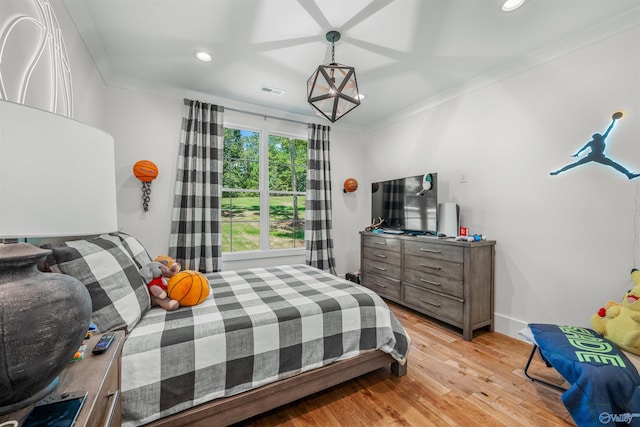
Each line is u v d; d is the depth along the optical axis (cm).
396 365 187
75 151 61
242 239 352
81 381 72
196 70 264
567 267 216
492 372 192
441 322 283
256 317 143
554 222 224
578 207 211
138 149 284
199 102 307
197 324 133
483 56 238
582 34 204
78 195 61
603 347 151
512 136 251
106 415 75
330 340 159
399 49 228
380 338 175
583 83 207
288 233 388
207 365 124
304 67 258
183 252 296
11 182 50
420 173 345
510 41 217
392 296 328
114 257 140
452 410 155
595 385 130
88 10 183
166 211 298
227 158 345
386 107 354
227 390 128
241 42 220
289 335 146
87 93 215
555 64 222
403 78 278
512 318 249
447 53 234
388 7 181
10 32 112
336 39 215
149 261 189
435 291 273
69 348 61
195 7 182
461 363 204
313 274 242
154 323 133
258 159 365
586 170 207
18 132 52
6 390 54
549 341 162
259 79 282
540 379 183
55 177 57
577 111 211
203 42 221
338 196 420
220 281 216
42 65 139
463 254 247
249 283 210
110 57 241
